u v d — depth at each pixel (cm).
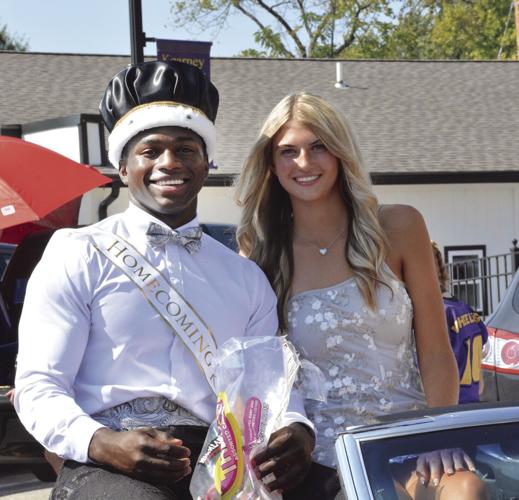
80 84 2041
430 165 1808
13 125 1652
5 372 568
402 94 2130
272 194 394
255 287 337
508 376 616
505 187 1814
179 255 323
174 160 326
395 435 280
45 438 291
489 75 2239
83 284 308
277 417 294
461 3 3997
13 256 609
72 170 636
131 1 1121
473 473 270
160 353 311
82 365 310
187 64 336
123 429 303
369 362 358
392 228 378
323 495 327
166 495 284
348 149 374
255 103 2016
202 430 311
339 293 361
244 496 286
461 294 1781
